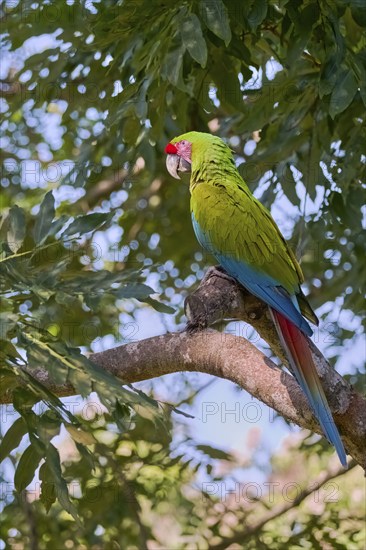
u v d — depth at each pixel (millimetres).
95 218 6430
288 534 10688
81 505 10570
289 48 7379
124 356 6723
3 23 10500
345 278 10992
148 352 6656
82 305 12102
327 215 9031
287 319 7070
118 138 9555
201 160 8602
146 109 7512
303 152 9023
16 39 10312
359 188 8953
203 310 6844
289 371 7047
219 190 8266
